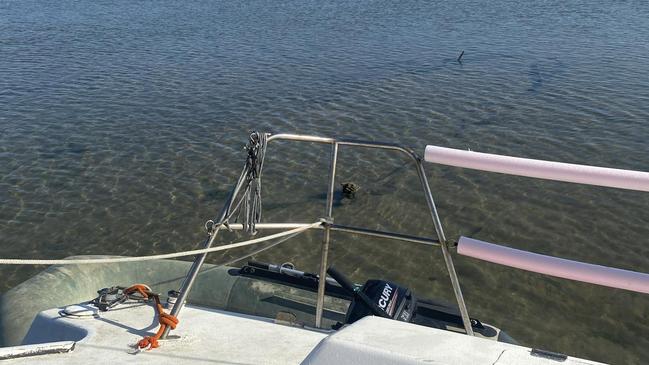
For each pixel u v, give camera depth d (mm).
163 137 14133
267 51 22328
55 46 23625
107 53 22391
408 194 11328
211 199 11320
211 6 33469
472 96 16609
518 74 18578
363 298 3836
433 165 12461
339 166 12492
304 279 5023
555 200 10906
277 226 3061
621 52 20547
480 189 11414
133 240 10117
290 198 11305
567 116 14883
